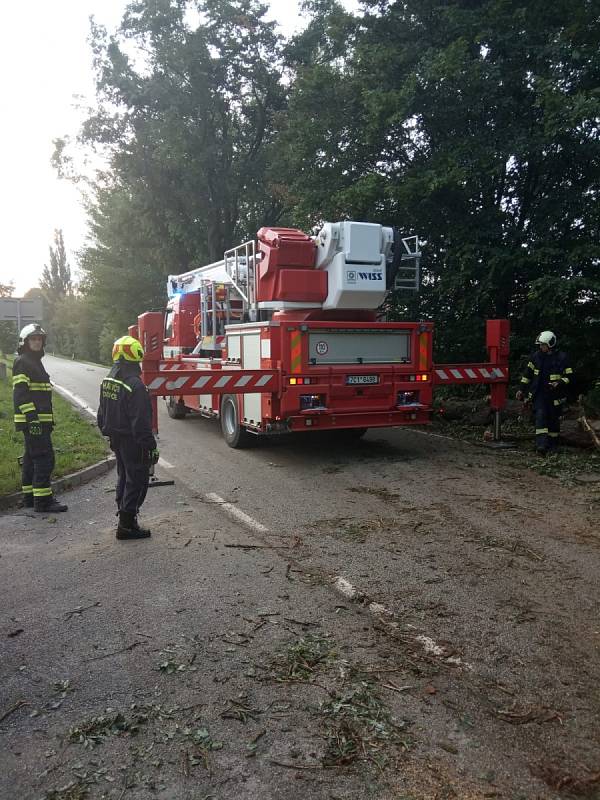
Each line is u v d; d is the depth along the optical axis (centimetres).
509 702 327
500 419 1016
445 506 675
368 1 1291
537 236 1137
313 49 2347
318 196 1348
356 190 1197
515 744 294
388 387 907
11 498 709
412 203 1205
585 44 1036
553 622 412
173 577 495
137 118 2342
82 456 898
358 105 1330
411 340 927
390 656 372
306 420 873
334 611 431
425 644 385
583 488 735
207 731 305
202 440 1105
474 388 1347
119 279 3434
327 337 879
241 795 264
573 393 1143
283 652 377
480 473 818
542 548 546
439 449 979
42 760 287
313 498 716
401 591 462
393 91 1160
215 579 489
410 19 1275
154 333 837
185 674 355
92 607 443
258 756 287
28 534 612
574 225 1134
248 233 2723
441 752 288
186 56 2206
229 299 1101
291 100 1481
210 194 2473
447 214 1227
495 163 1111
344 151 1366
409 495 720
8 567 524
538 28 1103
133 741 299
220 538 586
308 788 267
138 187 2483
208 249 2572
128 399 566
